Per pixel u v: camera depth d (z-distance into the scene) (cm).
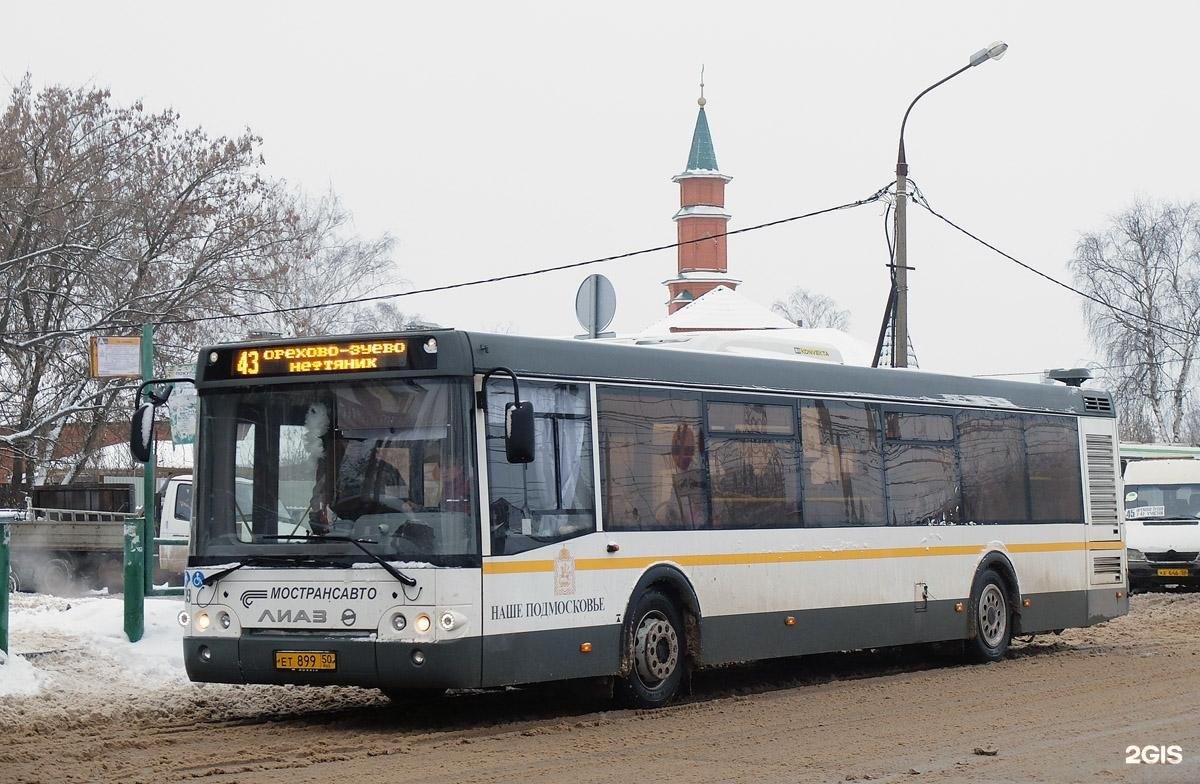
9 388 3994
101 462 4328
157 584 2575
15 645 1491
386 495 1177
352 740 1133
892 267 2620
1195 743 1097
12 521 2781
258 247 4222
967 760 1027
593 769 1005
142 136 4181
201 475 1242
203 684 1472
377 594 1154
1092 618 1956
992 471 1822
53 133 3991
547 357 1259
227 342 1252
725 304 7912
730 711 1317
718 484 1427
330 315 4775
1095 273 6253
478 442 1176
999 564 1812
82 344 3966
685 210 11531
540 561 1217
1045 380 2072
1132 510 3206
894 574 1642
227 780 963
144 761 1038
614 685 1324
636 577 1316
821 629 1534
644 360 1366
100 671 1464
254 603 1197
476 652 1150
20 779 963
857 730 1190
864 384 1644
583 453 1282
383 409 1192
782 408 1523
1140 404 6178
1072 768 989
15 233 3978
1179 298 6144
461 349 1178
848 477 1598
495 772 994
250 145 4266
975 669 1712
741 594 1436
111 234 4072
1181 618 2409
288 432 1217
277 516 1207
